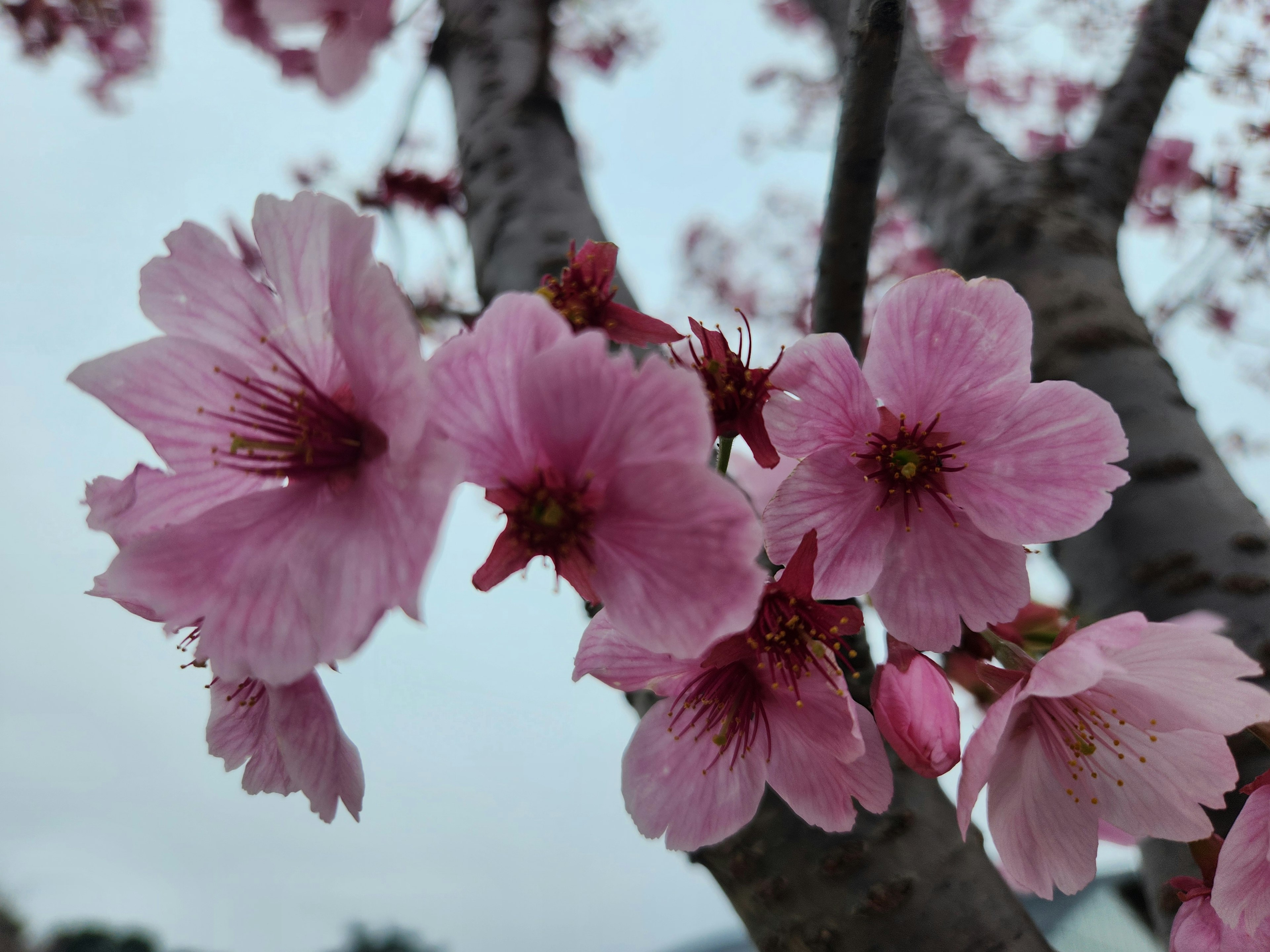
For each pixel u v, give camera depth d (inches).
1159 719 4.2
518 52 8.3
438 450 3.1
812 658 3.8
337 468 3.6
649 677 4.0
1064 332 7.4
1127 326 7.4
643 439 3.2
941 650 4.0
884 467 4.2
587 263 4.4
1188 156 18.2
